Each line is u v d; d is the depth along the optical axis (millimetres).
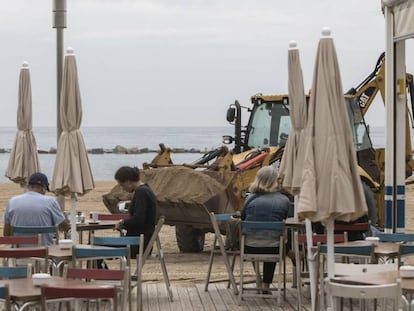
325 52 9328
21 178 16219
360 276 9094
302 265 14625
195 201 17922
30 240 12047
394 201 14969
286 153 12969
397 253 11055
